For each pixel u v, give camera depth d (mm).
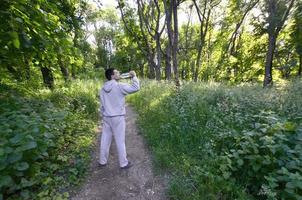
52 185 2979
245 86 9469
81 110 6684
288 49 18141
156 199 2867
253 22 16516
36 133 2926
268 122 3305
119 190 3104
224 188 2650
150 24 20062
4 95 4910
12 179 2564
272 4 13305
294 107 4695
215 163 3086
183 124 4648
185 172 3193
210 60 24672
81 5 10273
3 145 2529
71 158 3770
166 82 12141
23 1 3197
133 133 5570
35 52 4391
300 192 2240
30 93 6148
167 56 15906
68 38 4430
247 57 21531
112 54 43625
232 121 4156
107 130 3752
